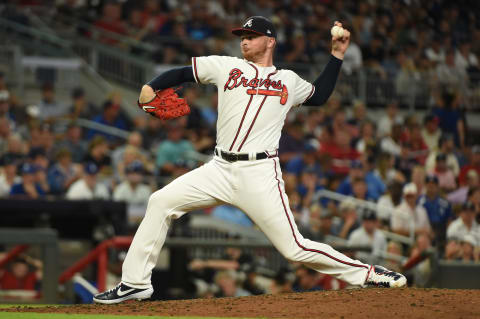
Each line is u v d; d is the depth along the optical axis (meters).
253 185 18.36
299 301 18.47
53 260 33.28
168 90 18.89
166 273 37.44
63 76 60.47
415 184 44.56
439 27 73.88
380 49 67.19
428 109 65.00
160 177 44.00
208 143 49.03
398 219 40.56
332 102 56.97
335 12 72.00
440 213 40.94
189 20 64.94
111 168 44.28
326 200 45.06
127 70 61.62
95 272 38.88
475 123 66.62
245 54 18.70
